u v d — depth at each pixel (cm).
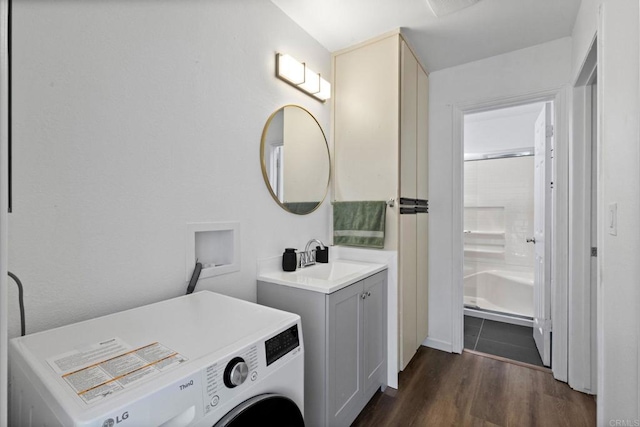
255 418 79
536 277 260
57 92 95
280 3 181
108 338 84
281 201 185
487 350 254
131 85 114
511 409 176
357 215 217
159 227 123
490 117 368
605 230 114
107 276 108
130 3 114
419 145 242
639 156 88
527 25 199
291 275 169
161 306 112
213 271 144
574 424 164
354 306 164
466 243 392
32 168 90
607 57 114
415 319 233
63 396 58
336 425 147
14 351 77
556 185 211
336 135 234
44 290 93
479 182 388
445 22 198
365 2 179
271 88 179
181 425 65
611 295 109
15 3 87
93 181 104
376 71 216
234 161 155
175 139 129
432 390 195
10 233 87
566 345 205
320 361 142
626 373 98
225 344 82
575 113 198
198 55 138
